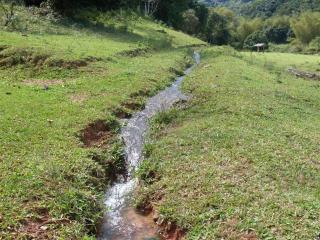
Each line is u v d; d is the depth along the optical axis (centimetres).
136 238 1241
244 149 1645
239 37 12825
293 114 2317
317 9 14275
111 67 2969
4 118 1719
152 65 3403
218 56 4809
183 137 1811
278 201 1248
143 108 2339
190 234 1172
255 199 1268
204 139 1755
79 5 5369
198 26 10731
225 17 14225
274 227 1129
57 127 1725
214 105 2323
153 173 1555
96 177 1480
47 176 1306
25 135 1588
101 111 2038
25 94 2111
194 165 1516
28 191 1216
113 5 6338
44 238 1081
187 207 1278
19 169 1320
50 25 4056
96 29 4719
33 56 2719
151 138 1916
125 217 1352
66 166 1401
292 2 16850
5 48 2775
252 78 3334
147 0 8344
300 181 1431
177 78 3303
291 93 2938
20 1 4509
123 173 1664
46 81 2503
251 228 1130
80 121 1828
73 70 2717
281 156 1605
